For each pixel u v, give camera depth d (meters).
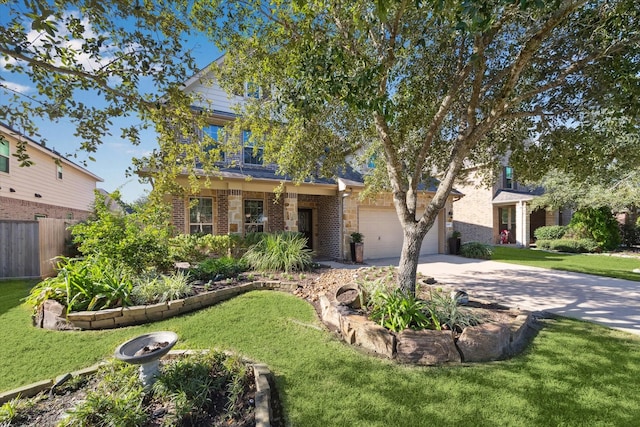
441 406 2.88
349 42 3.86
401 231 14.12
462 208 21.08
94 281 5.38
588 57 4.09
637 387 3.18
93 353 3.99
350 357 3.84
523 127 6.22
